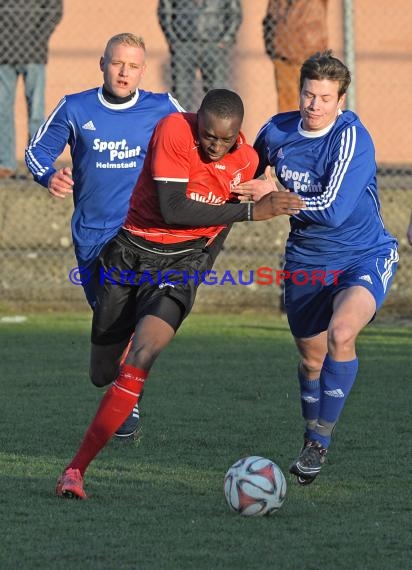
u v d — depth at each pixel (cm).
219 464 1777
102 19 4503
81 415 2139
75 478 1552
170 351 2873
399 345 2991
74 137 2120
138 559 1291
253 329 3228
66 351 2862
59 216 3562
